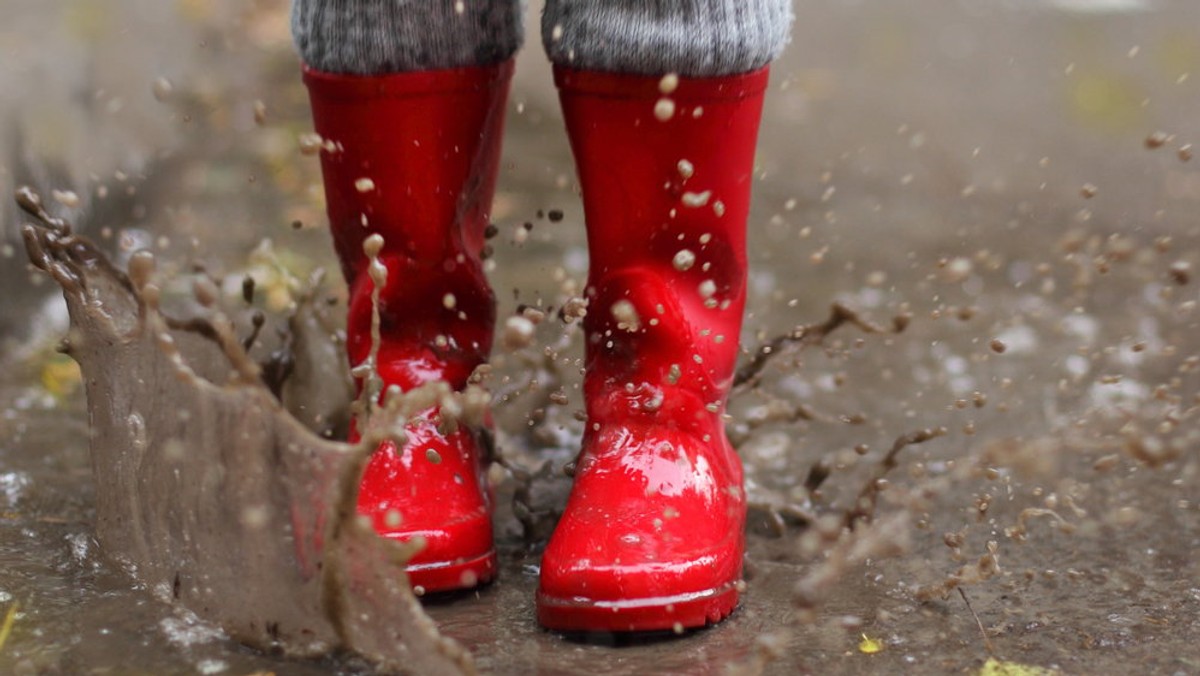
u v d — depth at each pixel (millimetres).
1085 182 2289
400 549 1148
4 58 2158
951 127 2666
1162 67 3170
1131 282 1802
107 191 1867
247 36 3076
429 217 1276
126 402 1256
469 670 1146
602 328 1274
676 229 1256
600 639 1222
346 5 1245
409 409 1164
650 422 1264
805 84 3012
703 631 1234
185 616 1229
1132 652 1223
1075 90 2979
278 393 1400
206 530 1218
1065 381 1525
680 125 1235
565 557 1228
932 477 1427
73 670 1188
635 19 1223
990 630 1242
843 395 1569
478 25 1267
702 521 1242
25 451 1440
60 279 1264
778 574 1301
